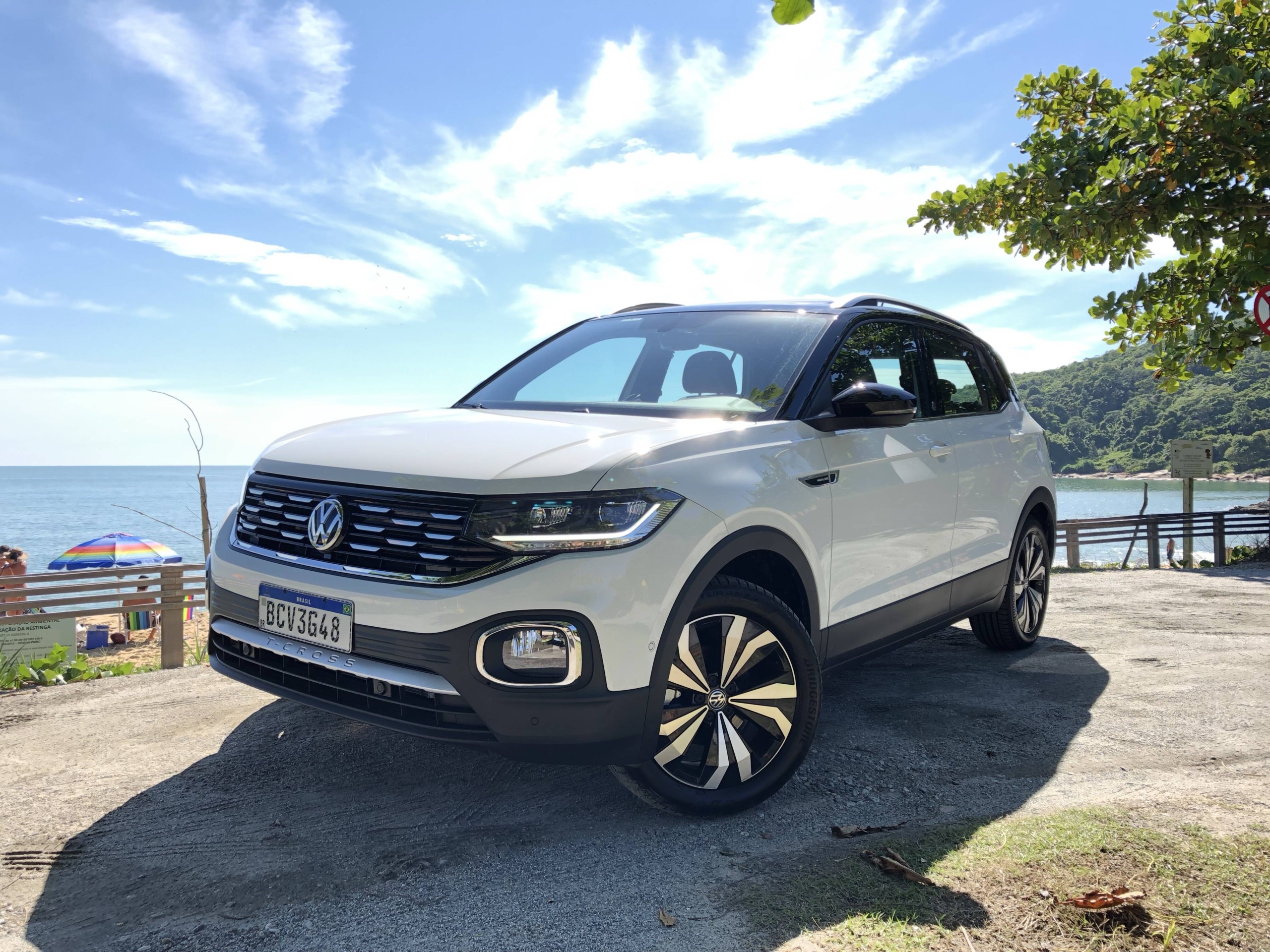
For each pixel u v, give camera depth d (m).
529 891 2.24
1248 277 8.05
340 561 2.50
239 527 2.87
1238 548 13.18
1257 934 2.03
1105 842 2.48
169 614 5.60
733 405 3.11
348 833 2.59
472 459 2.43
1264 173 7.43
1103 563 12.53
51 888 2.27
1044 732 3.62
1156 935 2.02
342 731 3.51
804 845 2.51
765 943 1.98
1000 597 4.59
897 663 4.82
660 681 2.41
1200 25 8.30
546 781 2.97
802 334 3.41
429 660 2.28
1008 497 4.46
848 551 3.11
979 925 2.05
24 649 5.27
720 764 2.66
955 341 4.42
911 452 3.57
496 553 2.28
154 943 2.00
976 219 9.07
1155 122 7.36
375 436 2.77
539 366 3.84
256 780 3.01
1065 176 8.18
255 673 2.73
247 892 2.24
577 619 2.27
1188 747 3.45
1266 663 4.91
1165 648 5.32
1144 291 10.23
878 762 3.23
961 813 2.77
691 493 2.49
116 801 2.85
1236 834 2.56
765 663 2.76
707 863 2.39
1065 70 9.27
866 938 2.00
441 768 3.10
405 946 1.98
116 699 4.15
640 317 4.00
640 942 1.99
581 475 2.34
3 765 3.22
